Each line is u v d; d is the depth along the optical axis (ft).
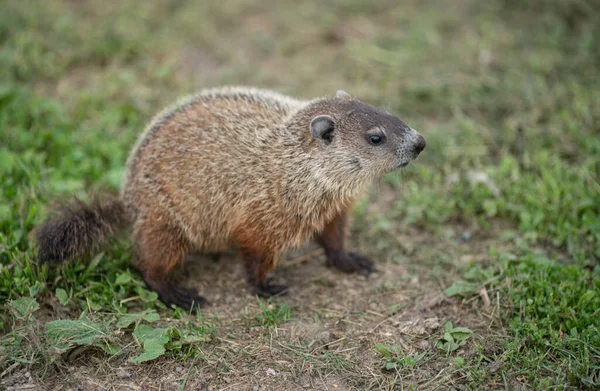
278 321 3.71
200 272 3.96
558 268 3.76
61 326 3.55
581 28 5.02
